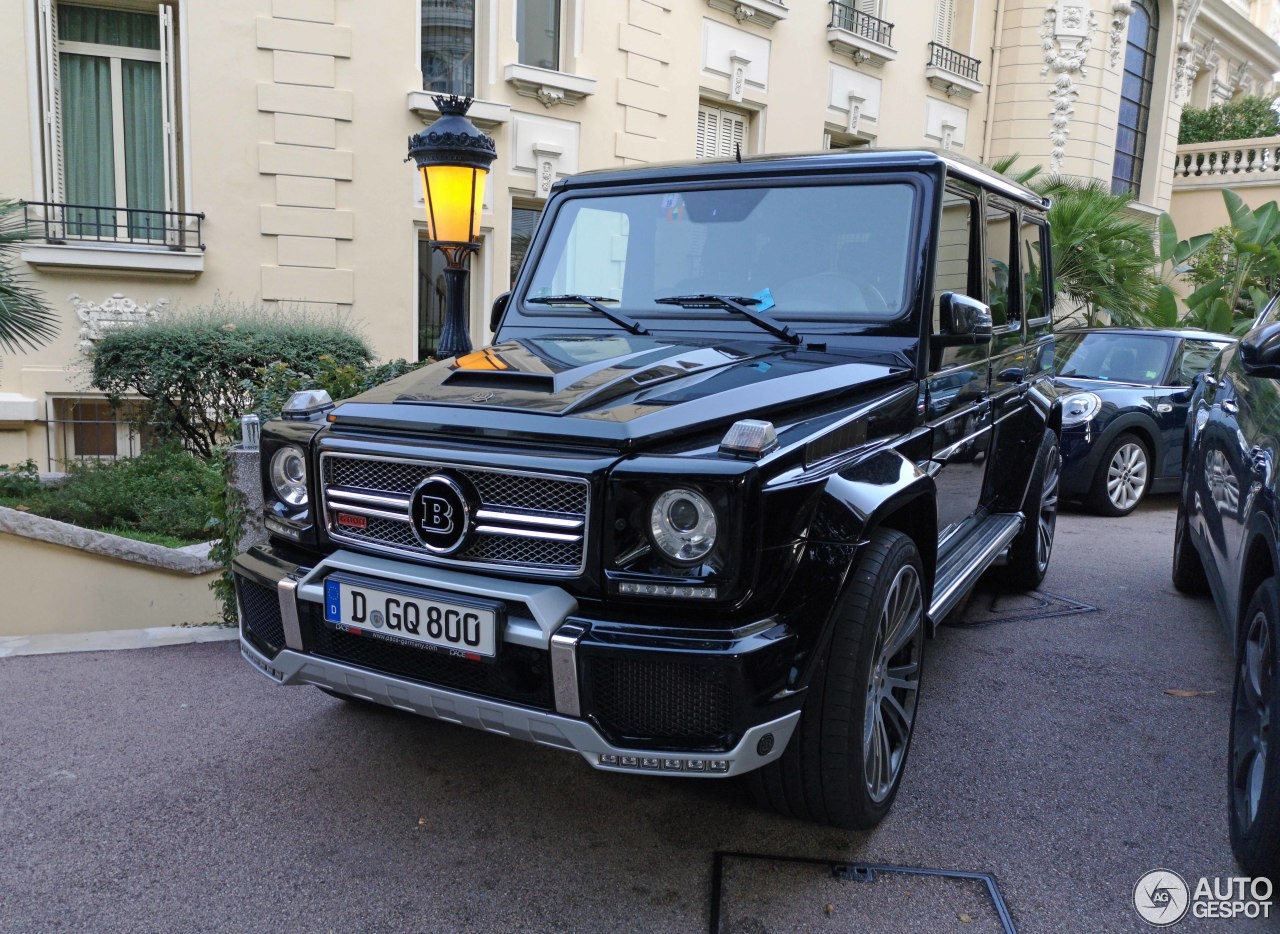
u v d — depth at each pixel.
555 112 10.79
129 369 7.66
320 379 5.31
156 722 3.51
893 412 2.89
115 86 9.45
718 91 12.55
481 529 2.38
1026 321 4.63
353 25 9.49
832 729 2.47
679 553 2.20
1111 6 17.12
